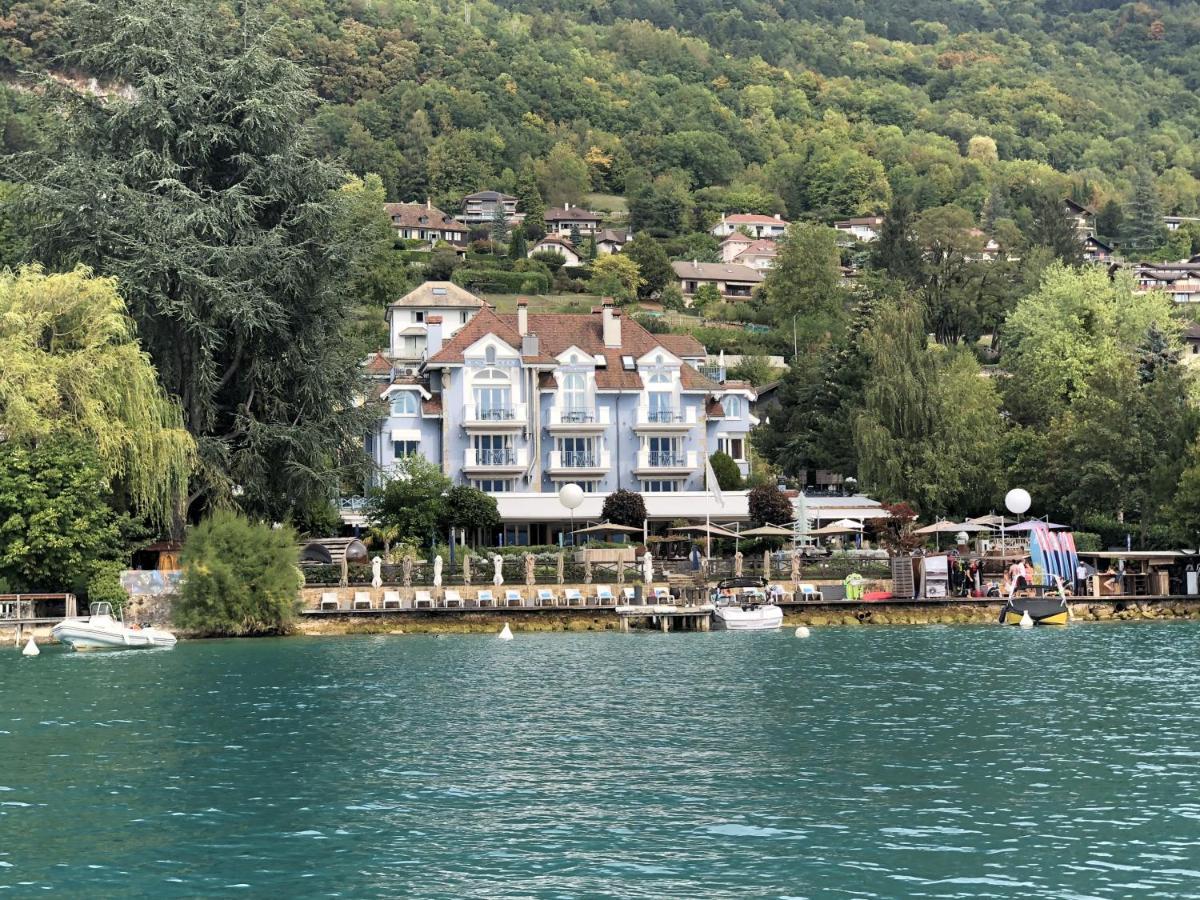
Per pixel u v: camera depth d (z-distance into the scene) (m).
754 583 86.25
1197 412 96.00
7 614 72.94
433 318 116.12
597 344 112.06
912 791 33.94
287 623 78.06
